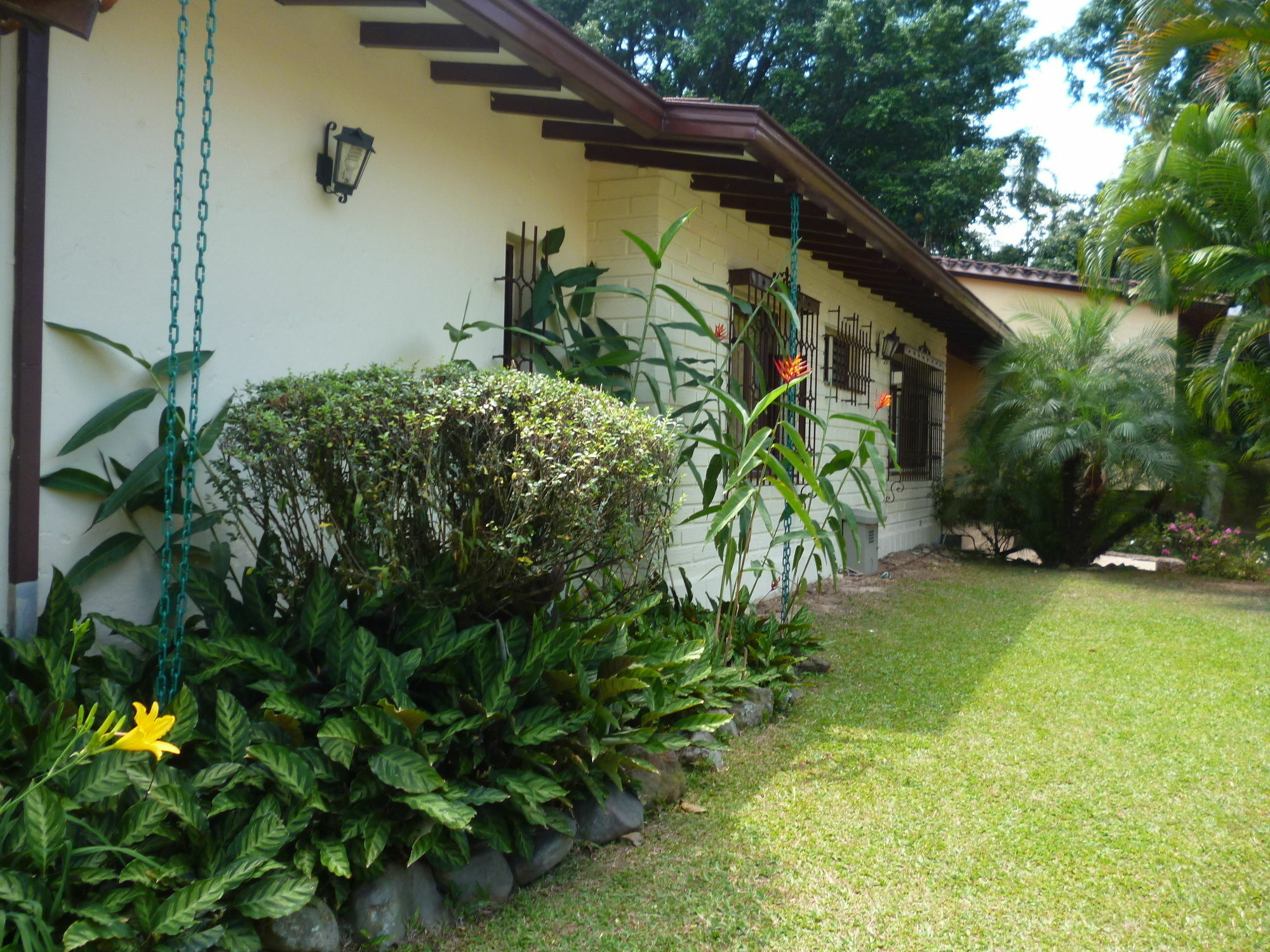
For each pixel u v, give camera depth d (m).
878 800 3.25
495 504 2.85
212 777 2.17
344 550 2.89
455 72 4.20
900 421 10.65
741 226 6.48
